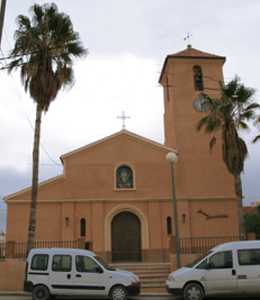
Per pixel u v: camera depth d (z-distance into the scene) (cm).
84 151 2814
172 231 2691
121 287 1594
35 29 2105
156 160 2833
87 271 1619
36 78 2061
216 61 3117
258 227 4728
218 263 1571
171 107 3059
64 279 1614
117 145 2842
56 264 1638
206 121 2484
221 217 2750
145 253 2638
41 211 2666
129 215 2747
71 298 1672
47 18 2127
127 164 2806
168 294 1722
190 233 2697
